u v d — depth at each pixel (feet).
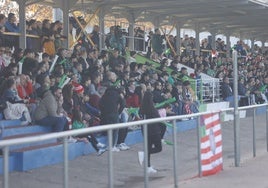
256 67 102.12
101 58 59.41
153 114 37.01
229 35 106.11
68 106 42.70
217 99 77.87
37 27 56.95
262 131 46.98
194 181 31.22
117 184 29.89
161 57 77.51
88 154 35.58
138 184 30.30
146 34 88.53
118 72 57.00
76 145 34.32
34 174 26.71
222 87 79.36
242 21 94.89
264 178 32.30
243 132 46.14
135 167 32.22
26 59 46.21
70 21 65.92
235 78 36.65
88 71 52.13
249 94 81.61
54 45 56.29
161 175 33.45
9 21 54.08
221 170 35.14
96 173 27.09
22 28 55.62
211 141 33.76
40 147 28.12
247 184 30.37
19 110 40.29
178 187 29.35
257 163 38.40
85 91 47.65
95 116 46.21
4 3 116.78
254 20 93.66
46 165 25.14
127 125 24.22
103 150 25.64
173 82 64.54
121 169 31.60
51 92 40.70
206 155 32.99
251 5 75.31
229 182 30.99
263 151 44.70
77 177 26.55
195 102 66.13
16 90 41.78
